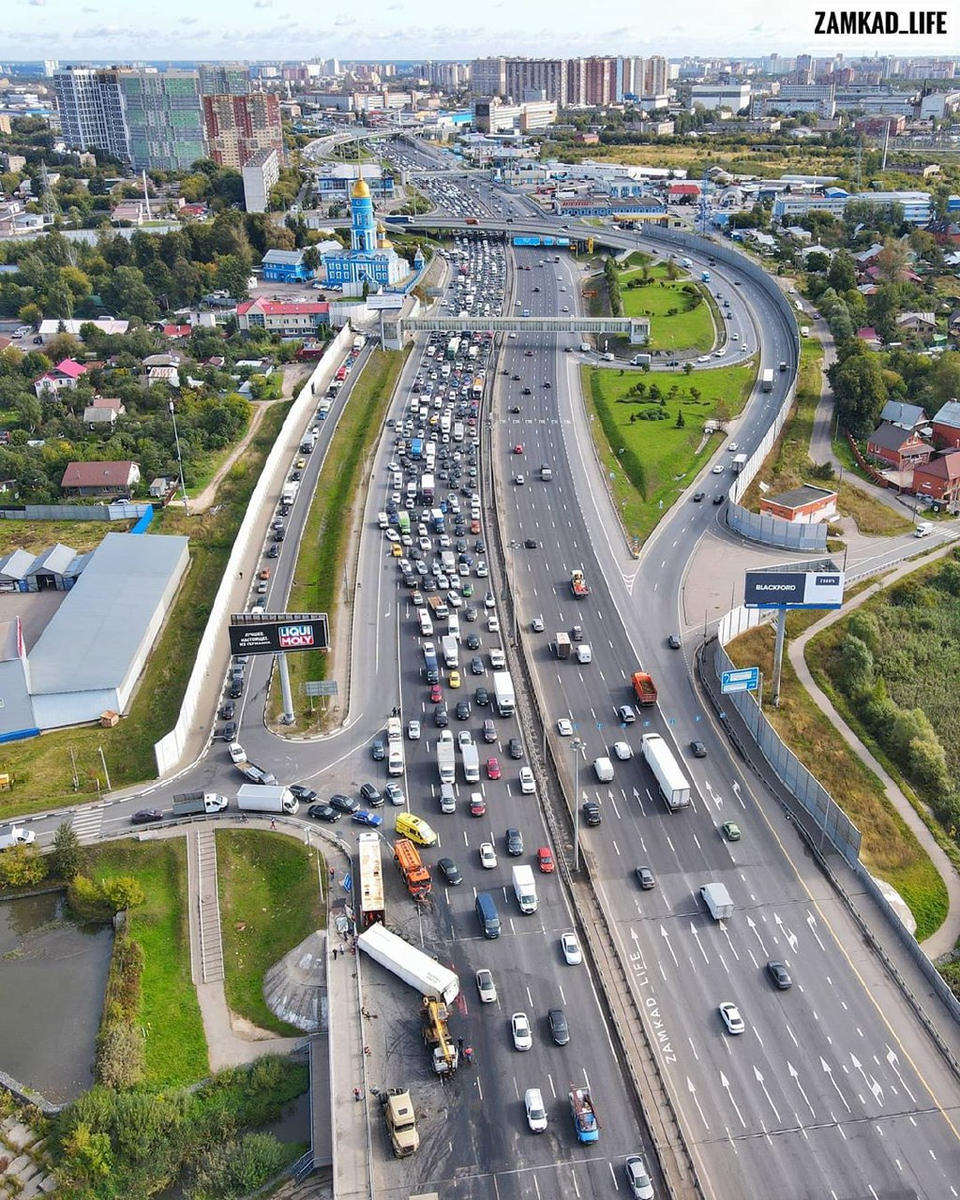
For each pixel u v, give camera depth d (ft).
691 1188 275.39
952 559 626.64
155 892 385.29
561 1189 274.98
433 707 485.97
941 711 518.78
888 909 362.94
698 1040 318.45
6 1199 289.33
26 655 514.68
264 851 398.42
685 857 392.88
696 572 604.90
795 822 410.52
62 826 398.42
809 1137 289.74
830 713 507.30
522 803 422.00
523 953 349.41
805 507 649.61
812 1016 326.85
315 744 462.19
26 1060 330.34
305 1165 289.33
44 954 369.71
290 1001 340.18
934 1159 284.00
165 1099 309.83
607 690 497.05
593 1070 308.19
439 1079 304.30
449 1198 272.72
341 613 567.18
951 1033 321.11
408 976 329.11
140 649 526.57
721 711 481.87
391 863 391.86
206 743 467.11
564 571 608.60
